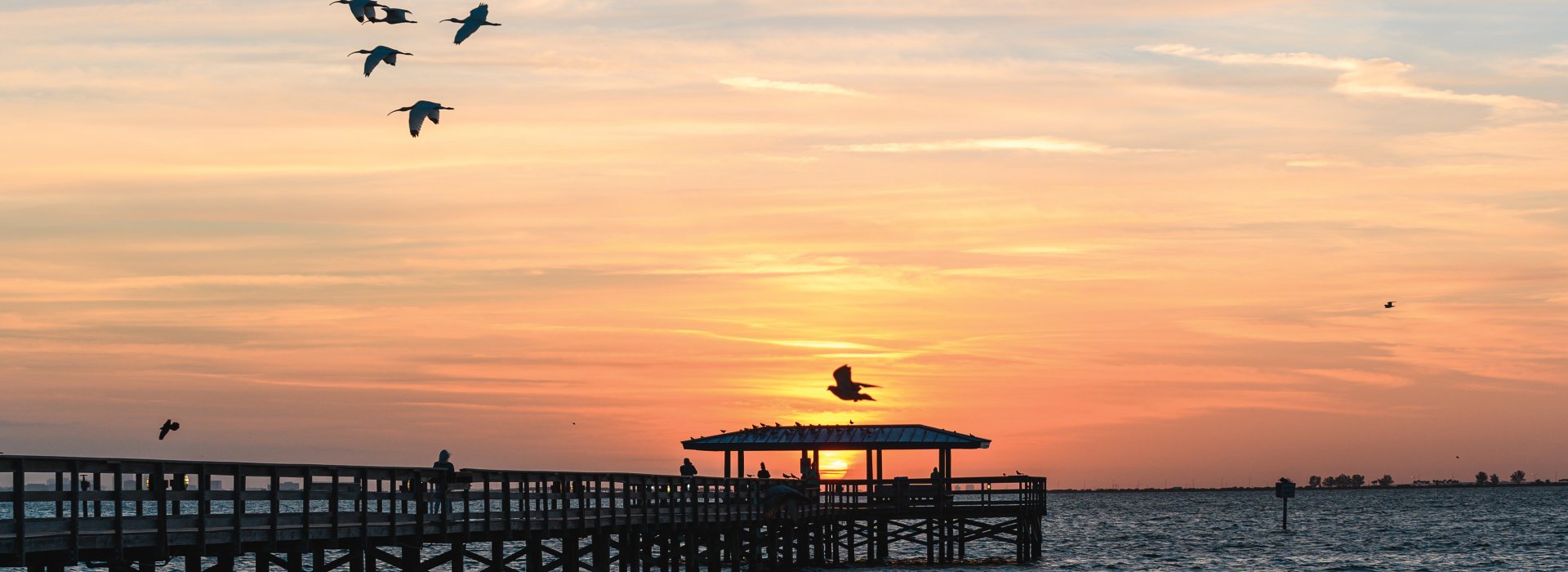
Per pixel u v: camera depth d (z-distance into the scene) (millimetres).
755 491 74312
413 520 44281
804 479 83125
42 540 30969
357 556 44344
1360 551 133000
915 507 89375
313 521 39656
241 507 36844
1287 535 167875
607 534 56531
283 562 42062
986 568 93500
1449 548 137125
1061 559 115125
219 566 39969
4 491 30562
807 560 86812
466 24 36438
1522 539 153750
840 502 87375
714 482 67812
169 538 34562
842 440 89688
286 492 38781
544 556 95688
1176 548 136125
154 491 34312
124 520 33281
